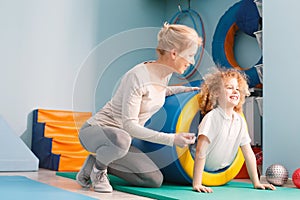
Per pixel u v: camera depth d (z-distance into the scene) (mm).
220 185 2209
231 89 2062
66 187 2076
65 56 3965
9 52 3725
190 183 2123
